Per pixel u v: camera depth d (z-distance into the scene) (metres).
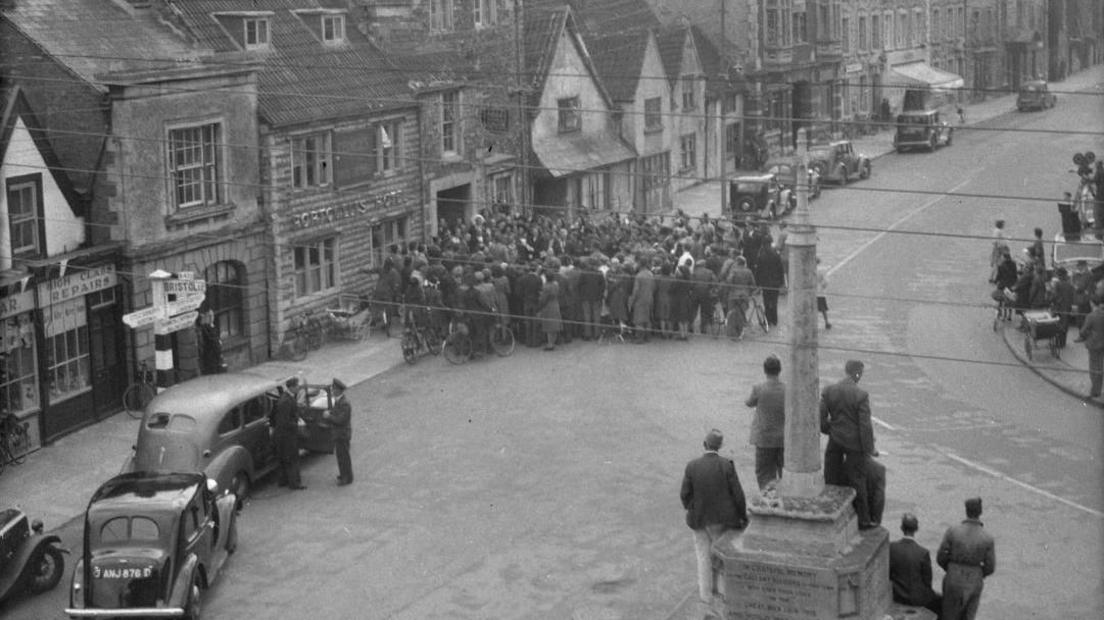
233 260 38.97
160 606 21.61
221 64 37.91
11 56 35.22
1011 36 100.31
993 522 26.45
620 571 24.70
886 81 91.81
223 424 27.69
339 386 29.67
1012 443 31.52
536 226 48.09
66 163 34.91
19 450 31.45
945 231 58.06
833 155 69.50
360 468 30.72
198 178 37.84
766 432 23.22
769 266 43.53
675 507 27.83
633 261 42.41
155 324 33.38
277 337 40.59
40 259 33.06
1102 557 24.50
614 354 40.38
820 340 41.75
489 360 40.00
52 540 24.30
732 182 61.41
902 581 20.75
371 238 45.06
